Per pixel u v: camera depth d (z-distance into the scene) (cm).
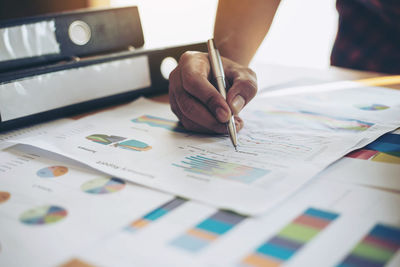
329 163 41
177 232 30
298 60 141
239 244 29
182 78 52
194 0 142
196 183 38
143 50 67
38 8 103
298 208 33
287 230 30
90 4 108
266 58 143
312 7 136
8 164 45
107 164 43
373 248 28
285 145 46
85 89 61
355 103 60
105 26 66
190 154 45
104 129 55
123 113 62
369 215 32
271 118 56
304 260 27
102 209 34
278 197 34
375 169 40
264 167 40
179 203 34
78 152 46
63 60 62
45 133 54
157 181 38
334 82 73
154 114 61
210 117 49
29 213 34
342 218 31
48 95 58
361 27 88
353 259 27
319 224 31
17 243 30
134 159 44
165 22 145
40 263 27
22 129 57
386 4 82
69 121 60
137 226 31
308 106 60
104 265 27
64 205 35
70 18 62
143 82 68
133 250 28
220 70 53
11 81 54
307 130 51
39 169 43
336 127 51
